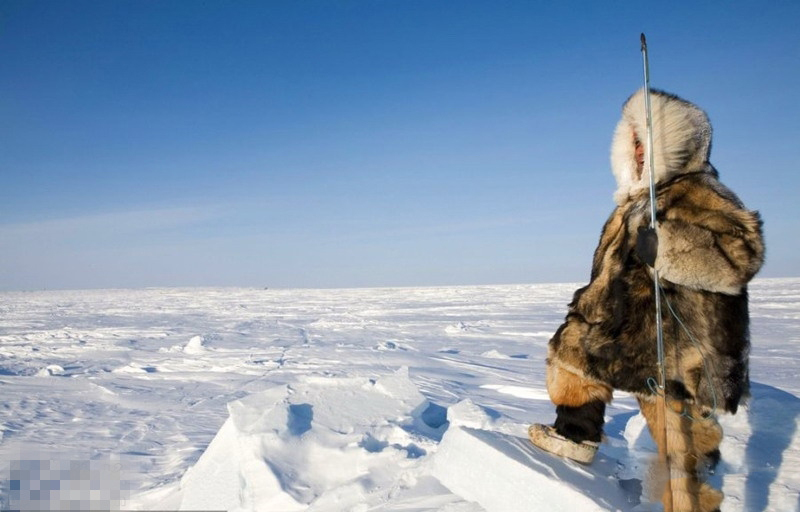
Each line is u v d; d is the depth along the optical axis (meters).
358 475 2.81
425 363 11.24
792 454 2.54
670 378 2.05
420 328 20.59
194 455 4.61
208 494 2.79
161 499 2.90
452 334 18.20
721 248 1.93
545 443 2.30
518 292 61.72
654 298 2.09
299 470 2.83
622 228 2.21
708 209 1.98
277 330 20.81
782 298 32.44
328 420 3.34
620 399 6.94
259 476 2.76
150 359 12.47
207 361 11.79
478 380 8.95
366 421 3.43
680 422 2.05
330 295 69.94
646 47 2.03
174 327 22.97
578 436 2.25
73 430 5.68
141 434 5.50
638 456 2.80
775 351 12.20
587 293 2.26
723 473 2.52
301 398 3.53
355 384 3.91
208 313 34.22
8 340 17.70
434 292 69.50
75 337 18.69
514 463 2.16
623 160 2.28
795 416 2.73
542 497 2.05
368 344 15.30
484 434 2.40
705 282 1.96
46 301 61.88
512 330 19.22
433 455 2.55
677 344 2.04
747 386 2.23
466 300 44.50
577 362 2.21
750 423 2.79
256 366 10.85
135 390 8.30
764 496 2.26
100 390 8.30
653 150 2.12
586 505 1.95
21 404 7.20
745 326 2.08
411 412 3.66
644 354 2.10
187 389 8.41
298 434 3.05
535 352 13.48
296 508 2.58
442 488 2.55
